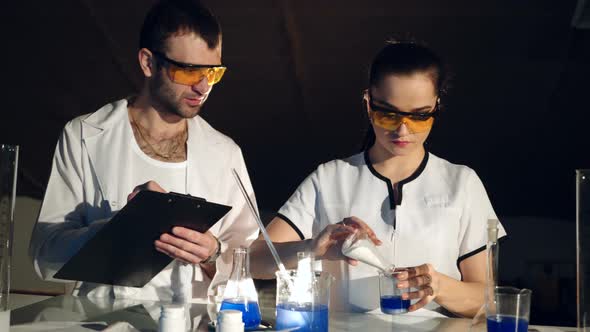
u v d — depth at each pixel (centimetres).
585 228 151
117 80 536
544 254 601
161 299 221
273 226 221
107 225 172
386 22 480
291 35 493
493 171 594
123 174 226
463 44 493
